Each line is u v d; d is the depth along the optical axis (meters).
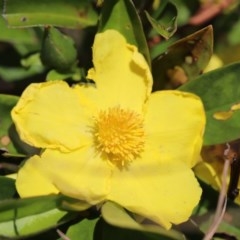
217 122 0.44
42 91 0.43
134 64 0.43
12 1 0.44
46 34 0.44
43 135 0.43
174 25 0.44
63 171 0.42
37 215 0.42
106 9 0.44
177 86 0.45
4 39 0.47
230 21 0.47
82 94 0.43
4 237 0.42
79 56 0.46
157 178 0.43
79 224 0.43
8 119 0.44
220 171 0.44
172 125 0.43
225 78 0.44
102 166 0.43
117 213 0.41
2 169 0.45
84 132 0.43
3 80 0.48
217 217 0.42
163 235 0.41
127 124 0.43
